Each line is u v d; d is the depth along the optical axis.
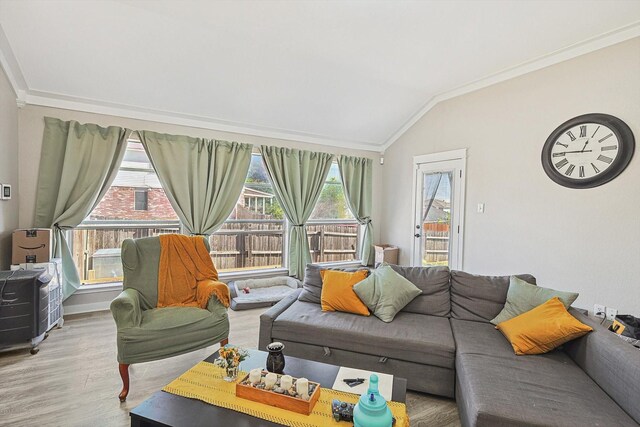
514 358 1.86
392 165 5.29
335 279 2.72
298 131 4.70
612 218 2.78
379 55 3.21
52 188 3.31
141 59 3.02
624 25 2.65
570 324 1.84
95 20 2.57
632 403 1.37
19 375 2.26
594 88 2.89
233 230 4.50
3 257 2.87
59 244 3.27
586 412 1.39
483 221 3.81
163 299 2.52
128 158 3.77
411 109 4.58
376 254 5.17
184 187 3.89
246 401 1.43
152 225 3.91
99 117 3.50
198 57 3.10
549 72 3.21
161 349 2.09
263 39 2.91
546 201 3.23
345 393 1.50
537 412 1.38
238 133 4.33
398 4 2.43
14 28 2.51
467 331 2.25
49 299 2.86
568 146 3.05
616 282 2.76
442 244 4.36
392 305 2.50
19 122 3.16
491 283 2.57
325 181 5.14
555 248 3.16
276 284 4.61
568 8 2.45
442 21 2.64
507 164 3.57
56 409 1.90
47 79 3.06
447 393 2.04
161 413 1.34
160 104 3.64
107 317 3.41
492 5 2.43
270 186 4.74
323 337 2.28
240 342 2.91
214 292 2.46
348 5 2.44
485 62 3.35
